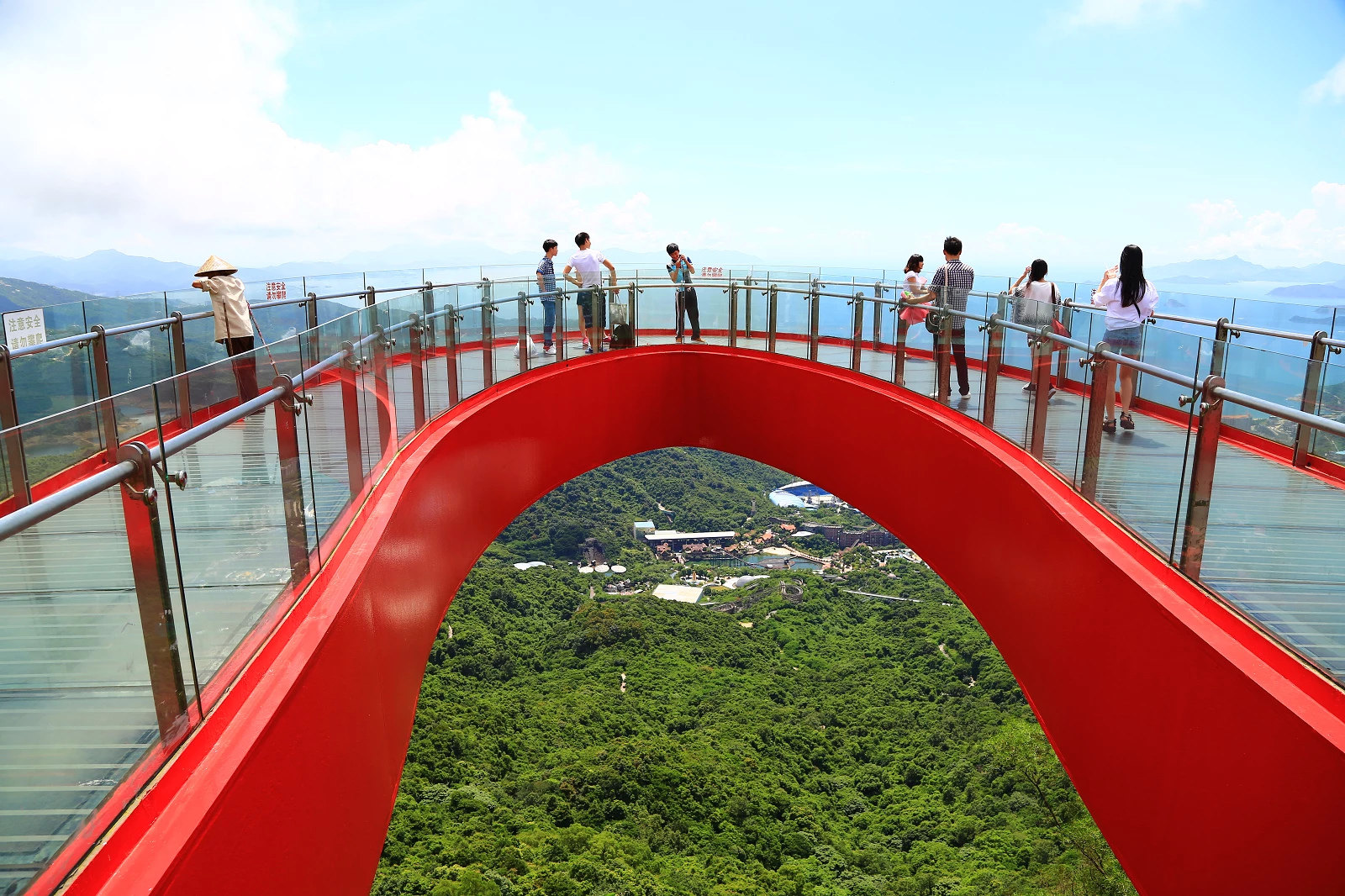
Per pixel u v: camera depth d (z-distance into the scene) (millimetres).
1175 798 3656
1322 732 2762
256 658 3018
